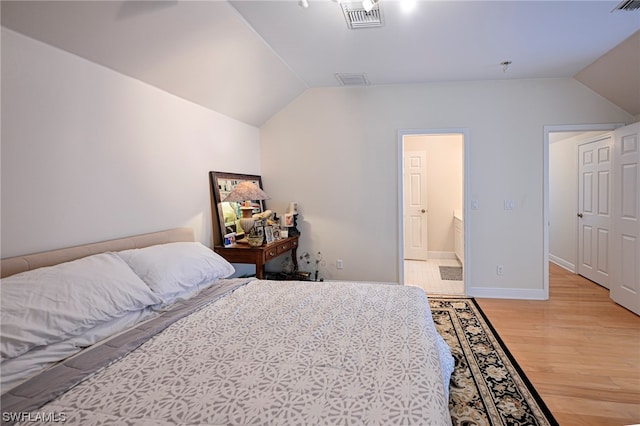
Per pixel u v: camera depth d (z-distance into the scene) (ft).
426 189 19.61
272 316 5.68
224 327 5.24
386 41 8.91
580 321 10.12
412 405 3.26
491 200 12.39
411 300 6.46
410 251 19.76
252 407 3.27
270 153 13.88
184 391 3.57
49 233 5.88
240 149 12.42
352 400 3.34
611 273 11.86
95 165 6.73
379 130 12.95
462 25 8.05
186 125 9.46
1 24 5.11
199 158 10.06
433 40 8.85
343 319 5.49
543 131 11.93
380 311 5.84
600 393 6.59
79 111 6.38
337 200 13.44
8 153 5.28
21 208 5.46
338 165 13.35
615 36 8.63
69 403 3.42
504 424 5.74
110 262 5.73
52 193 5.92
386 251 13.16
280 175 13.85
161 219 8.55
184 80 8.68
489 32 8.41
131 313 5.48
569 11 7.40
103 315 4.86
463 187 12.55
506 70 11.15
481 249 12.57
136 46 6.88
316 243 13.71
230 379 3.76
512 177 12.21
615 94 10.89
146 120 8.02
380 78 12.00
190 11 6.80
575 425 5.73
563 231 16.81
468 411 6.05
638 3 7.12
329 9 7.34
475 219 12.54
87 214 6.57
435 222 19.89
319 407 3.25
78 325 4.50
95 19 5.86
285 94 12.67
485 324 9.94
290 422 3.05
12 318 3.96
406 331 4.97
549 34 8.51
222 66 8.98
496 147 12.25
